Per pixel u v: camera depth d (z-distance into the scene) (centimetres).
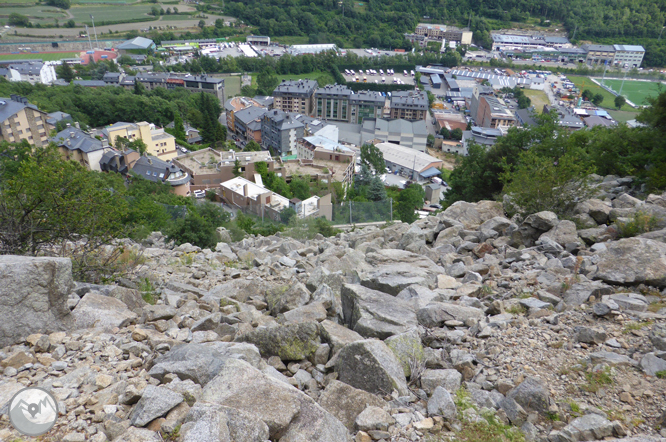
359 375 709
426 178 11381
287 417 564
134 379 627
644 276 988
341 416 644
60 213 1189
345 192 7662
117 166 7825
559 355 753
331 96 16750
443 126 15888
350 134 15112
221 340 878
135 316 897
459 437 596
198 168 8169
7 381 600
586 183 1678
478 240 1661
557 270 1140
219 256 1817
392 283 1115
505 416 631
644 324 824
